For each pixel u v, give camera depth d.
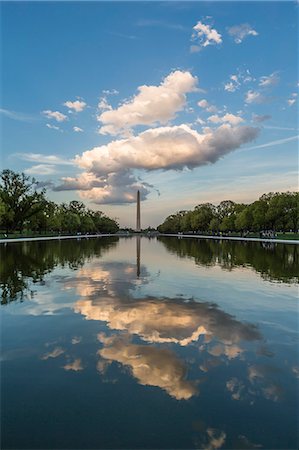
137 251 40.91
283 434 4.82
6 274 19.83
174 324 9.87
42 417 5.23
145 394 5.86
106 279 18.11
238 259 29.62
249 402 5.63
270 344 8.28
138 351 7.78
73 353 7.66
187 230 144.00
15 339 8.60
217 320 10.32
